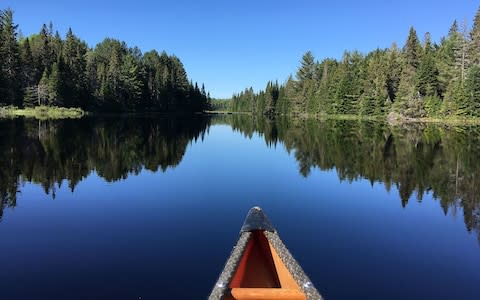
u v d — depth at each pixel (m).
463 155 20.89
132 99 75.31
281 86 101.56
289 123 58.97
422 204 11.30
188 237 8.34
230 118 83.12
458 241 8.38
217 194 12.25
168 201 11.28
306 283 4.79
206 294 5.93
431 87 57.78
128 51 95.38
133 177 14.59
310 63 91.31
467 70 56.28
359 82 72.06
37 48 68.00
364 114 68.19
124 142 25.03
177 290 6.05
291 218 9.92
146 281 6.33
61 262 7.04
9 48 58.19
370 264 7.16
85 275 6.54
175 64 101.56
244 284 5.67
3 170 15.12
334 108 74.94
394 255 7.61
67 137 26.45
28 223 9.17
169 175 15.12
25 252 7.49
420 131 38.12
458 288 6.31
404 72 64.50
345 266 7.06
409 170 16.70
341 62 84.94
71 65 65.44
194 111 108.75
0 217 9.62
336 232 8.87
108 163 17.31
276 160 19.69
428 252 7.77
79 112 60.44
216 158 20.08
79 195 11.76
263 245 6.49
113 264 6.97
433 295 6.09
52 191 12.16
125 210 10.33
